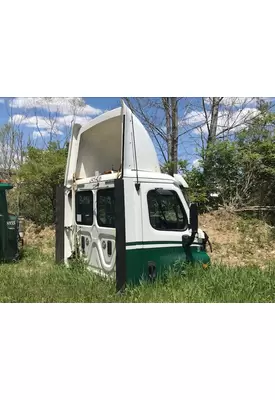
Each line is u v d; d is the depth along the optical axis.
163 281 6.15
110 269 6.47
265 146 14.16
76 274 7.06
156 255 6.13
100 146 8.03
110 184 6.42
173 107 16.59
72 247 7.89
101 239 6.79
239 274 6.82
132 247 5.89
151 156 6.40
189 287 5.88
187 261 6.49
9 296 6.04
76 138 7.94
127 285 5.81
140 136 6.27
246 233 12.22
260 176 14.59
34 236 13.95
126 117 6.12
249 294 5.95
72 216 7.93
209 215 13.94
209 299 5.72
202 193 14.52
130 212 5.92
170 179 6.48
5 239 9.39
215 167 14.90
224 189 14.96
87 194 7.45
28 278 7.18
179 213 6.56
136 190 6.03
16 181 15.98
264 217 13.66
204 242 6.90
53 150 16.23
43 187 15.48
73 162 7.91
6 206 9.52
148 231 6.08
